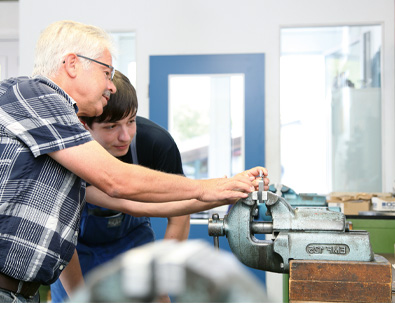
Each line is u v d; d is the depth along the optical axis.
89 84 1.33
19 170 1.18
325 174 4.02
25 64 4.10
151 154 1.81
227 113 4.01
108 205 1.72
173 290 0.30
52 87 1.26
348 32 3.97
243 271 0.31
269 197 1.26
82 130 1.22
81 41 1.32
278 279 3.69
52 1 4.09
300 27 3.97
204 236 3.67
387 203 2.81
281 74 4.01
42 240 1.20
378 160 3.97
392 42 3.90
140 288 0.30
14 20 5.13
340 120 4.00
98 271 0.31
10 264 1.17
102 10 4.07
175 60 3.99
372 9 3.91
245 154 3.94
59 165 1.23
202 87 4.02
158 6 4.03
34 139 1.17
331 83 4.01
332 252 1.18
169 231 1.86
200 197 1.31
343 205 2.89
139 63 4.05
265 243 1.27
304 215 1.25
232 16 3.97
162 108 4.01
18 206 1.18
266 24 3.95
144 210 1.69
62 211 1.24
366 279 1.11
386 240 2.37
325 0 3.93
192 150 4.07
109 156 1.24
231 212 1.30
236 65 3.95
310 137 4.02
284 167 4.04
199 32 3.99
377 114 3.97
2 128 1.18
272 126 3.94
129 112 1.56
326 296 1.12
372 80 3.97
